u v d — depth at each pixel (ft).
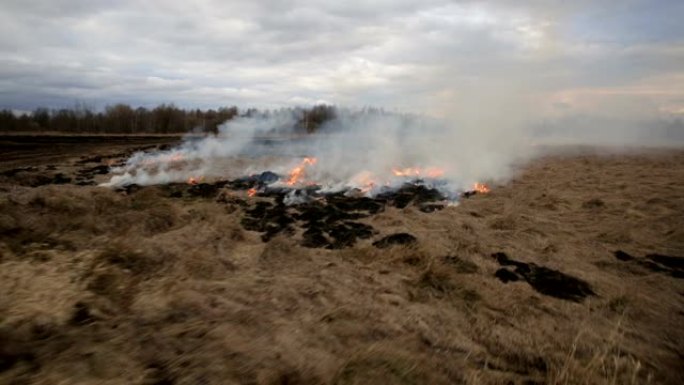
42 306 13.97
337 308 17.06
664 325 18.02
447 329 16.55
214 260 21.77
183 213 33.71
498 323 17.40
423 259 24.38
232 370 11.51
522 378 13.30
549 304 19.62
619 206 39.78
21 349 11.37
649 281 22.89
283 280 20.02
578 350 15.57
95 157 90.07
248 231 30.99
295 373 11.85
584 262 25.82
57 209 30.73
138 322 13.66
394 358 13.00
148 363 11.39
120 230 26.73
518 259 25.96
